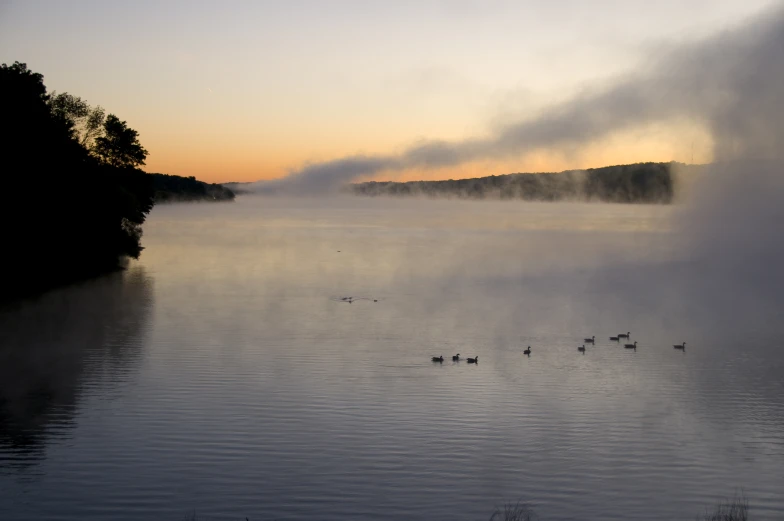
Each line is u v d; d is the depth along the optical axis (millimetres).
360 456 37156
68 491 33031
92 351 58062
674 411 44875
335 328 68312
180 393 47125
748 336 67250
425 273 109125
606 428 41938
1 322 69562
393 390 48438
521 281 101375
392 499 32656
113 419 42094
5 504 31750
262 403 45219
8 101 89375
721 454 38156
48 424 41250
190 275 104250
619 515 31609
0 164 84812
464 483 34406
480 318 74500
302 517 30906
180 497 32531
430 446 38750
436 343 62719
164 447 38000
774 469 36469
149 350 58656
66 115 117562
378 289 93062
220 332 65750
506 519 30328
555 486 34188
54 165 93125
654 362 57094
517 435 40375
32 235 90938
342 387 48844
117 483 33875
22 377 50469
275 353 58094
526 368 54781
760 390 49562
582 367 55344
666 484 34656
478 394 47812
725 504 32562
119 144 122625
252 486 33781
